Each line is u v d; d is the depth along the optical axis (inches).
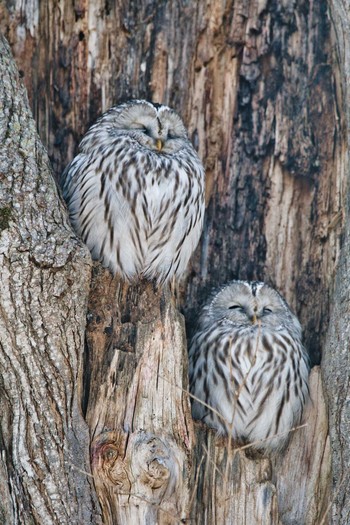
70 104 526.6
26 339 404.8
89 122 526.6
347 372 460.1
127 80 531.5
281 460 472.7
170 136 479.2
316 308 515.2
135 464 410.3
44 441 401.4
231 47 537.6
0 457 402.0
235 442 475.2
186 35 536.7
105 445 413.4
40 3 526.6
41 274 409.4
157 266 468.1
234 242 528.4
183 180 468.1
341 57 506.6
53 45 526.9
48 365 406.6
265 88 535.8
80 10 529.7
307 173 526.6
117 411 424.8
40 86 523.5
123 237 460.4
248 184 531.2
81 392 421.7
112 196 458.3
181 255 478.3
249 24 537.6
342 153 521.7
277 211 528.1
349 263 475.8
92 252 464.4
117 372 432.1
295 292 520.4
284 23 538.9
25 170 422.6
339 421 455.2
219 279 526.0
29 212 415.8
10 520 397.4
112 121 479.5
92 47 530.0
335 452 453.4
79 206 465.1
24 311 405.4
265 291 496.1
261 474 452.8
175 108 533.0
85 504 402.6
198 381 487.8
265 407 474.6
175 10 537.3
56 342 409.4
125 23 533.6
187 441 427.8
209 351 487.8
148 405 429.1
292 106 533.0
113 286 455.8
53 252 412.8
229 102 536.1
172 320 449.4
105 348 439.2
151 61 533.6
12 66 450.0
